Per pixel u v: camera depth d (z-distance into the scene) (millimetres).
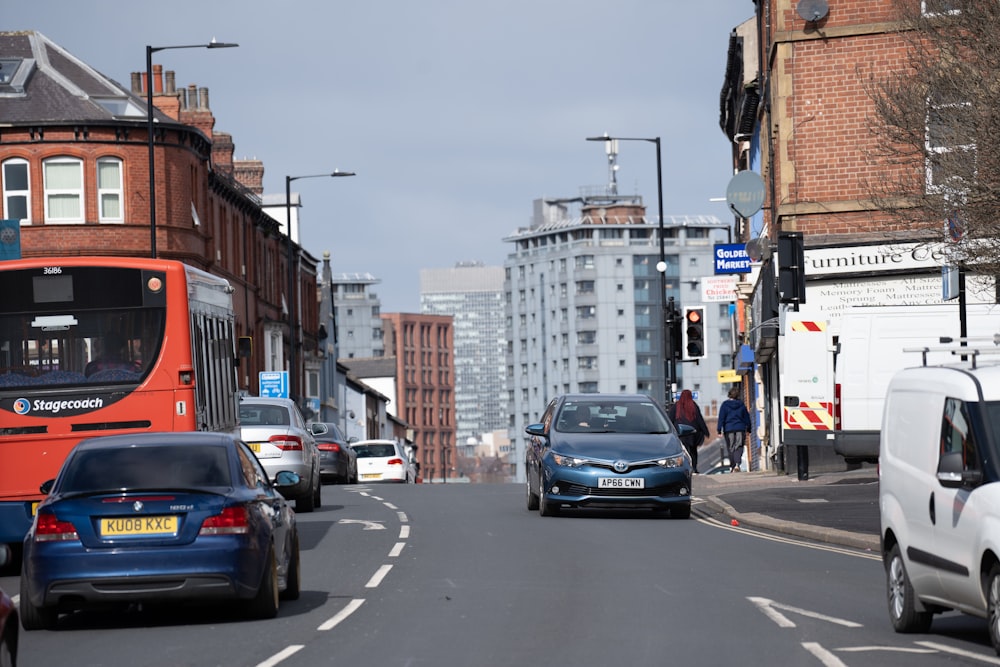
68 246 81500
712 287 61312
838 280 53031
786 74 54031
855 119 53469
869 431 43719
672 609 20656
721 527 34531
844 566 26172
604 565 26391
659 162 74500
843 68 53625
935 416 18078
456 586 23562
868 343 43781
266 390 93188
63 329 28516
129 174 82438
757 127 72750
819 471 53094
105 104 86562
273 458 41000
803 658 16484
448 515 39344
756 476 54281
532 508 40781
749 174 55031
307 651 17422
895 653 16812
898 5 34125
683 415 53969
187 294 28828
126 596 19312
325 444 64625
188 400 28547
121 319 28547
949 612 20844
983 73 30781
